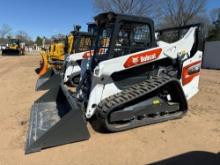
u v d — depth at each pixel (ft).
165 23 99.60
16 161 15.38
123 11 82.89
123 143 17.87
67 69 36.86
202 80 48.32
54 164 15.10
